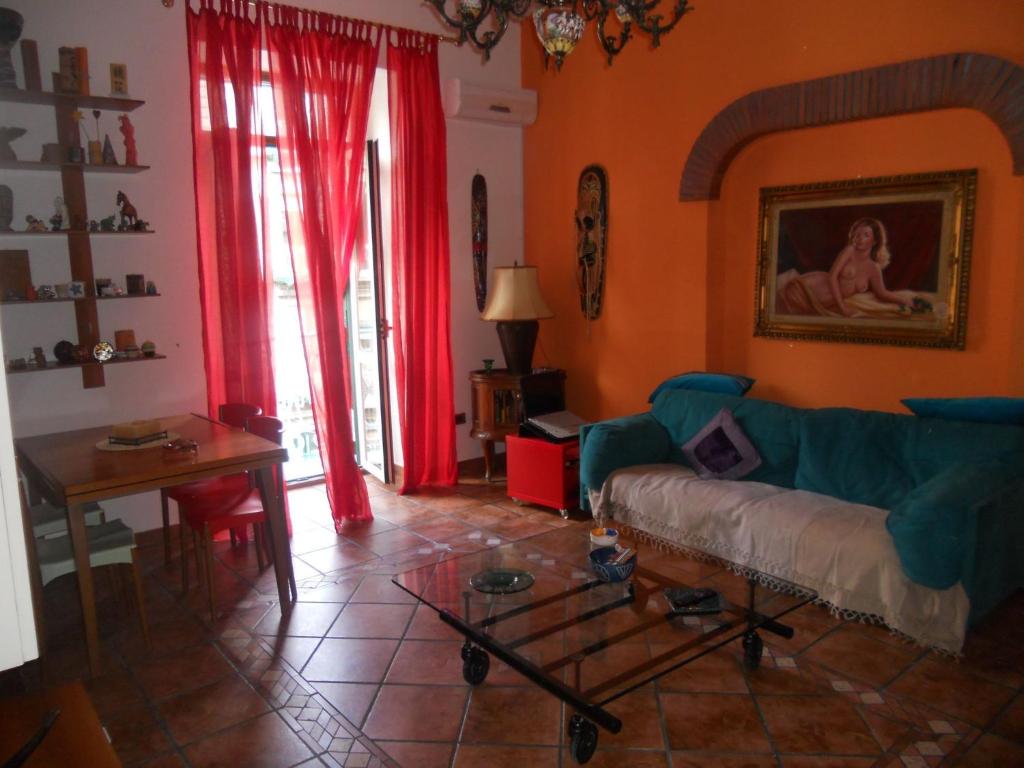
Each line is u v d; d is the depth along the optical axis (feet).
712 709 8.42
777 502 11.19
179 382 13.80
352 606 11.28
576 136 17.10
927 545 9.00
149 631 10.58
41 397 12.50
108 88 12.57
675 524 12.10
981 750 7.61
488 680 9.21
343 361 14.70
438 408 17.20
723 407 13.51
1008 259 11.07
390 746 7.97
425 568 9.95
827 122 12.62
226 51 12.98
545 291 18.57
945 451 10.79
